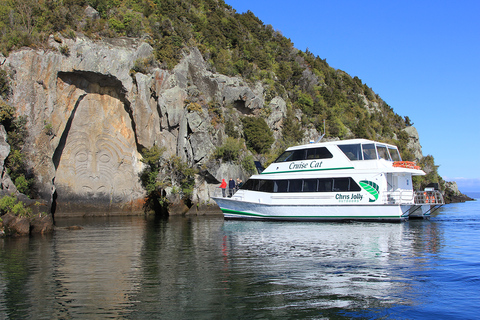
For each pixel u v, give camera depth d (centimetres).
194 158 3831
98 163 3850
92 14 3931
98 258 1366
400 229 2078
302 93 5778
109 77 3675
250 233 2039
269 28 7000
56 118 3466
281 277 1076
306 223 2464
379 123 7000
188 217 3491
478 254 1370
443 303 867
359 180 2459
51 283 1036
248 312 820
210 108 4109
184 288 982
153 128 3900
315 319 785
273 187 2709
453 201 6762
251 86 4797
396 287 980
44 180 3291
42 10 3706
